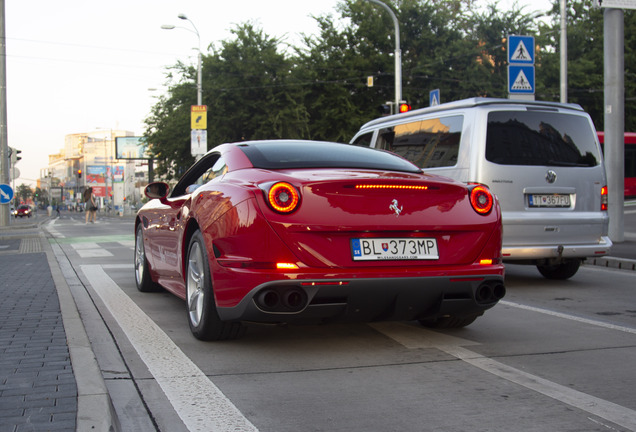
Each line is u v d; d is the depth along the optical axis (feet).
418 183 13.16
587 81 123.75
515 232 22.35
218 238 13.21
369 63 118.93
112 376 11.72
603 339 14.94
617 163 39.29
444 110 24.53
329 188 12.55
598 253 23.77
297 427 9.29
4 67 75.41
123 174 261.03
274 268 12.21
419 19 122.93
